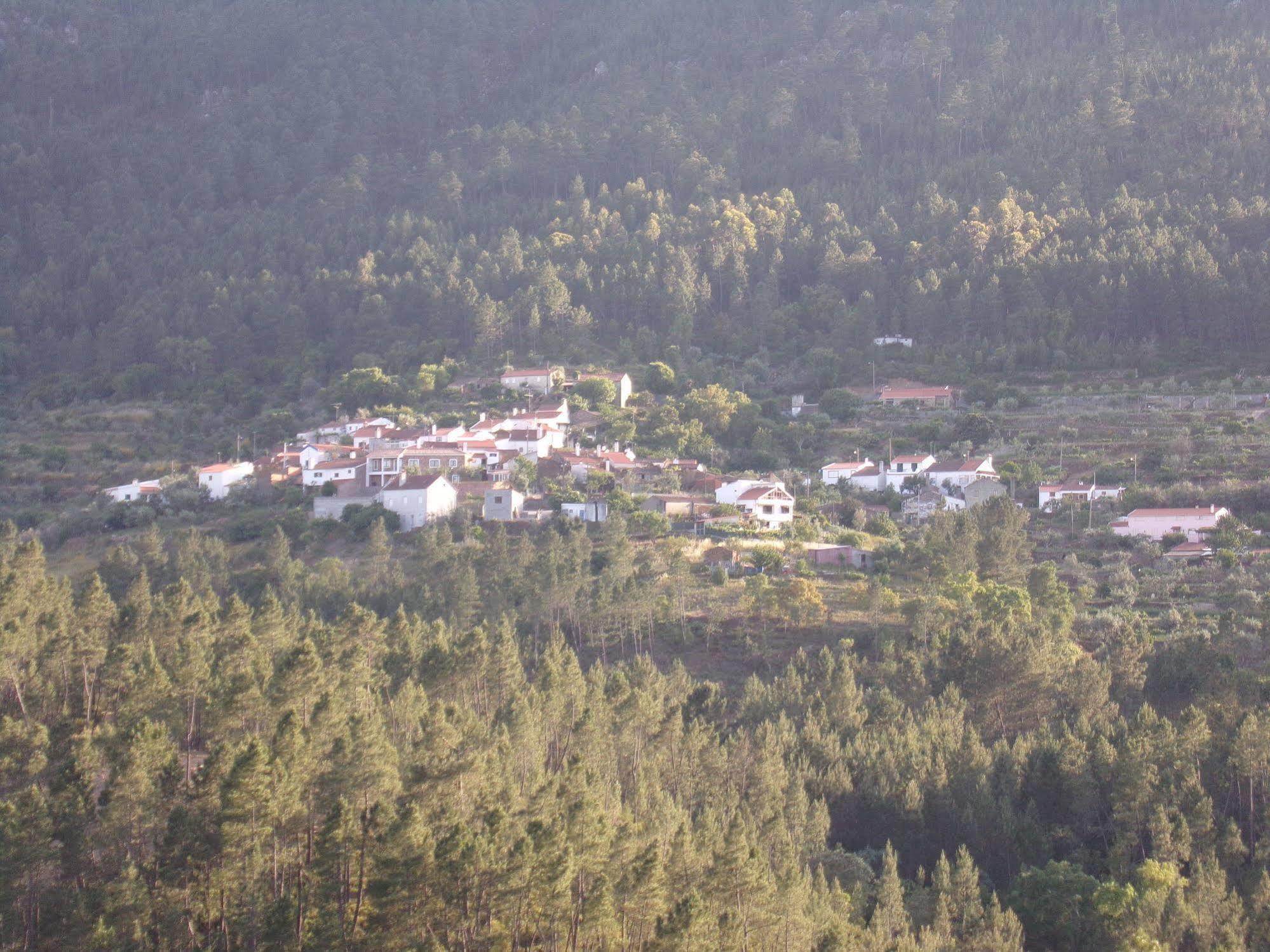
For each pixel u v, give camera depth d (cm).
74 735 10306
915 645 16812
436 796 9775
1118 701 15412
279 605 14325
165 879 8806
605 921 8881
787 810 12244
